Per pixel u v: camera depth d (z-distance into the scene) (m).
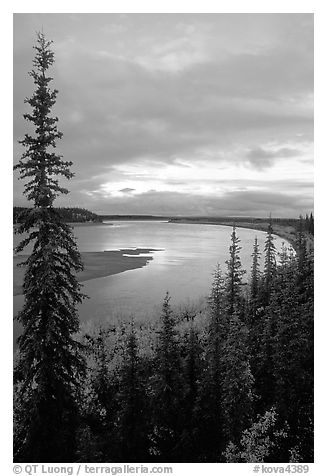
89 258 79.94
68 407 16.81
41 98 14.82
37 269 15.50
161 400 18.64
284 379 19.95
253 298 35.47
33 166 14.52
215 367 19.28
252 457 14.88
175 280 59.09
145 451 18.03
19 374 15.77
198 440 18.50
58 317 16.80
